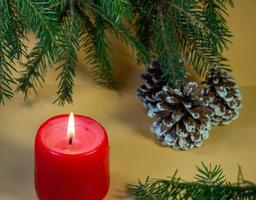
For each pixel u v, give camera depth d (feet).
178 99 2.50
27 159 2.51
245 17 2.89
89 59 2.82
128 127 2.65
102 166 2.32
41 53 2.54
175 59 2.53
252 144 2.58
